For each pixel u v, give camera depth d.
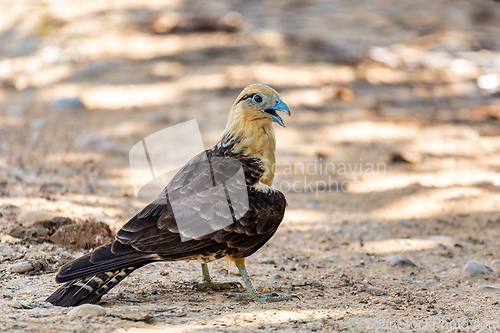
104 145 15.77
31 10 26.41
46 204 11.58
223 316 7.34
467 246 11.15
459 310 7.99
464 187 14.07
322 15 27.50
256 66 21.48
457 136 17.38
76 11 26.38
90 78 20.69
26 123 17.33
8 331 6.33
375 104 19.39
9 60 22.67
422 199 13.51
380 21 26.86
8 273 8.45
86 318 6.91
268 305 7.93
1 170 13.64
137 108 18.31
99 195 12.62
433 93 20.55
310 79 20.77
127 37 23.86
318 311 7.68
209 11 26.77
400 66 22.56
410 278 9.57
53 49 23.05
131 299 7.96
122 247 7.40
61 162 14.59
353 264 10.22
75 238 9.66
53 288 7.95
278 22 26.11
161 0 28.22
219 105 18.33
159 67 21.36
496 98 20.41
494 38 25.83
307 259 10.44
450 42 24.97
